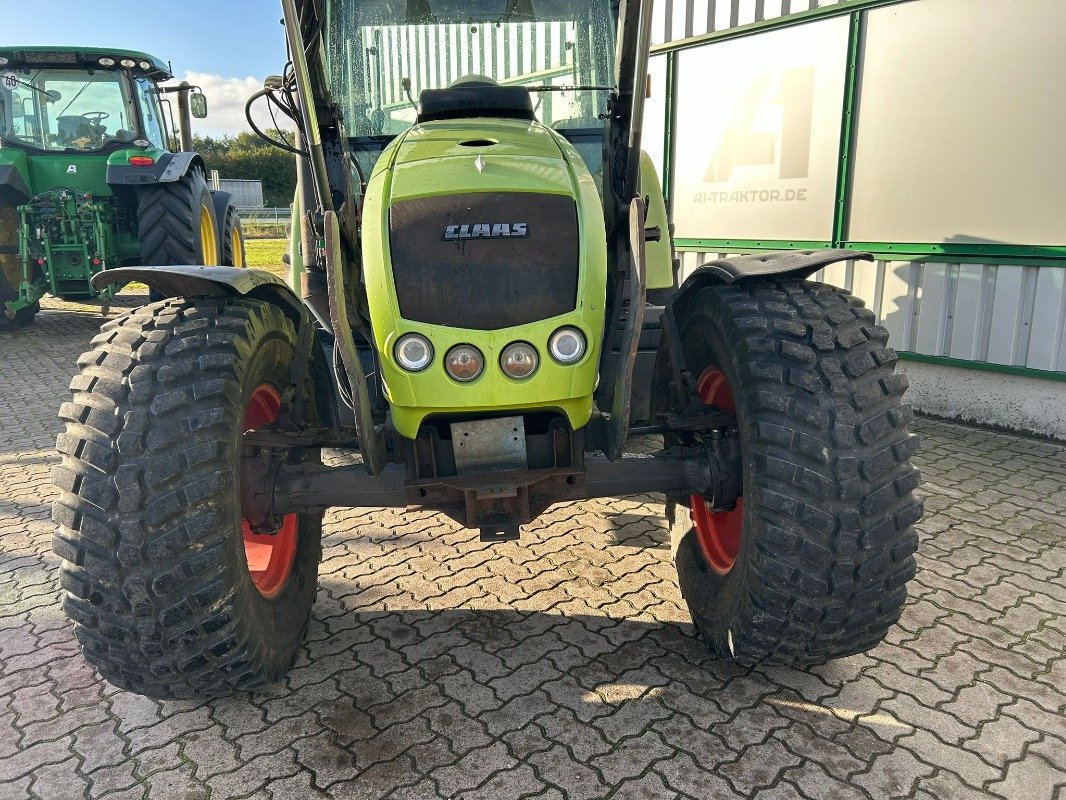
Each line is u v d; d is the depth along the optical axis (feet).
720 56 21.11
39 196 28.53
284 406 8.89
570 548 11.98
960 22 16.17
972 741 7.68
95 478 6.82
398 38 11.59
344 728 8.05
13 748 7.93
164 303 7.97
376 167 8.51
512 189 7.80
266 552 9.32
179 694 7.85
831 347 7.43
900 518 7.24
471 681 8.78
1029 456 15.53
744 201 21.20
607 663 9.05
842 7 17.94
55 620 10.34
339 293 7.26
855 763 7.41
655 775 7.30
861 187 18.45
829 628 7.57
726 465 8.23
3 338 28.96
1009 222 16.12
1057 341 15.84
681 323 9.39
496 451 7.80
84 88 29.94
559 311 7.47
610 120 10.13
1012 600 10.26
